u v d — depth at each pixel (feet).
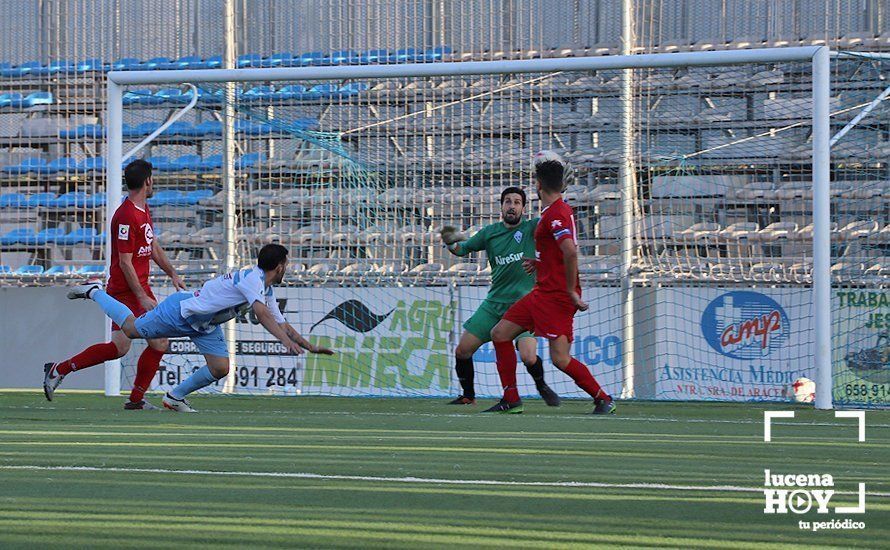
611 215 142.82
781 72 143.74
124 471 48.08
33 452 56.08
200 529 33.76
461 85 152.25
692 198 140.87
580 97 146.41
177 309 85.35
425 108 150.82
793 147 141.38
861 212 138.10
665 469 49.01
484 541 31.91
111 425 74.28
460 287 120.47
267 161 149.28
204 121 158.10
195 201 155.02
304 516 36.11
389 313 122.11
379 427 72.95
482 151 148.66
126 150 160.56
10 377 141.59
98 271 154.30
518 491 41.96
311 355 123.54
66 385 141.18
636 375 119.44
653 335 119.03
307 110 151.33
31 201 161.07
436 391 120.57
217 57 158.92
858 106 135.95
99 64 162.20
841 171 140.46
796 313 114.42
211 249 153.69
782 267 136.98
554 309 86.43
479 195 147.84
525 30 152.76
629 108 136.46
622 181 135.03
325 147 147.54
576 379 88.99
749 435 68.18
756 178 141.38
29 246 159.43
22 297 141.49
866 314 110.63
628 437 65.57
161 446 59.26
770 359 115.03
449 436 65.51
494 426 73.97
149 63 160.76
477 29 153.99
